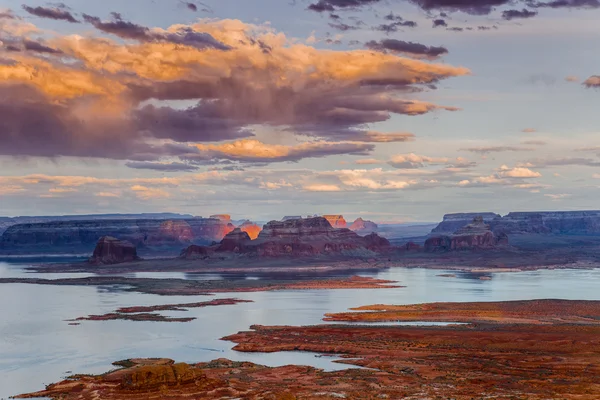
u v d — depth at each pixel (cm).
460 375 13212
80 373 13638
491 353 15262
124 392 11956
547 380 12756
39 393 12075
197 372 12731
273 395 11438
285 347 16025
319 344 16275
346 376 13150
